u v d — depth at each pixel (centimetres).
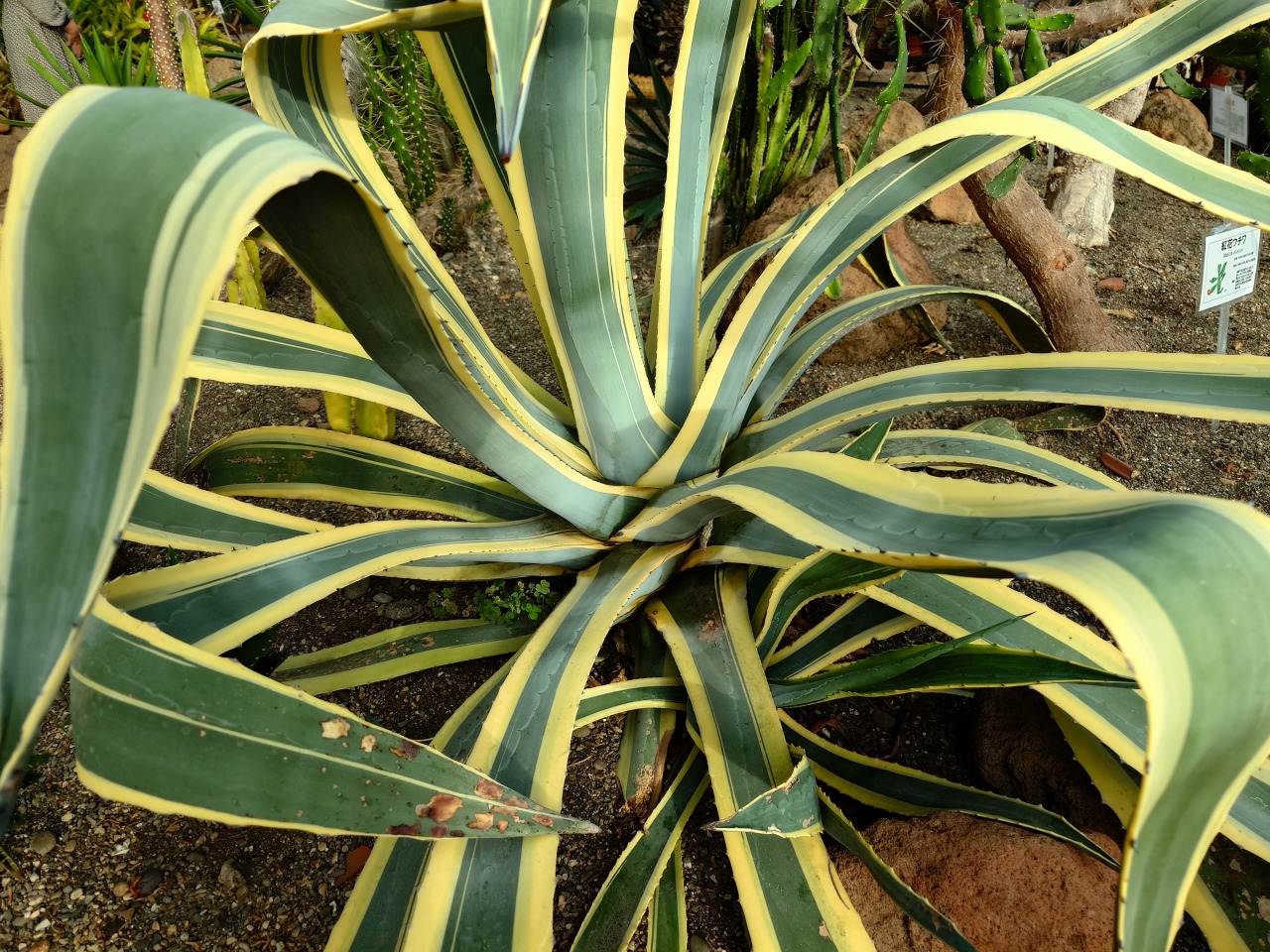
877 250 170
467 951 84
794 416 140
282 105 101
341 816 79
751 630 129
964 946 90
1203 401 110
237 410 209
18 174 63
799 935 97
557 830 83
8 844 126
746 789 107
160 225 60
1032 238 197
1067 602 158
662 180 304
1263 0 111
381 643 140
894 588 120
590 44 100
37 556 60
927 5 205
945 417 200
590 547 132
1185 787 60
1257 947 101
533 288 125
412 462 154
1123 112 269
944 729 141
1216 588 60
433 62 113
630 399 127
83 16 376
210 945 117
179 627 100
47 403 61
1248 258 182
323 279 89
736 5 116
